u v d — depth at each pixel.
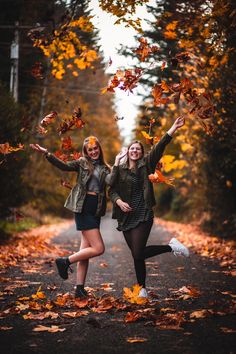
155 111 22.30
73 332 4.68
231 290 6.61
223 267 8.90
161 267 9.08
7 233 15.77
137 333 4.61
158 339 4.42
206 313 5.15
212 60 8.95
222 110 11.85
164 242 14.44
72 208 6.21
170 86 6.18
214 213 17.31
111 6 7.09
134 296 5.85
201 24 7.96
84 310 5.54
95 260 10.25
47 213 30.31
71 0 7.99
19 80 23.61
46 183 29.38
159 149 6.20
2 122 12.50
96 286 7.07
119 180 6.20
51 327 4.82
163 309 5.47
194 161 16.42
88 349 4.19
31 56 22.11
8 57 21.88
